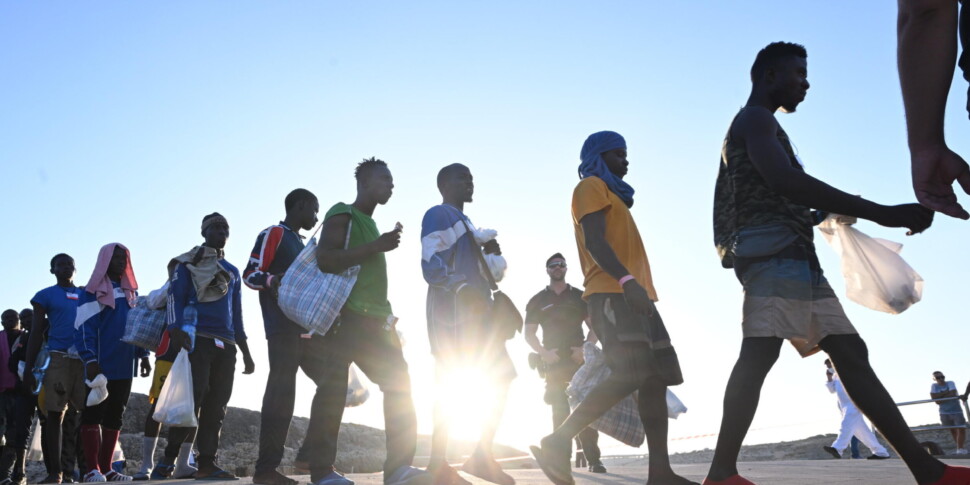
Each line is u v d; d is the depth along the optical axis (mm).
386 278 4293
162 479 6590
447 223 4203
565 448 3812
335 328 4125
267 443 4758
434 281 4070
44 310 7793
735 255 3064
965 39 1663
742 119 3125
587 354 4547
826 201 2816
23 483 8633
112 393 7742
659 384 3873
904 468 5285
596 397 3770
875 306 3318
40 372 7863
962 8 1667
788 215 3008
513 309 4348
